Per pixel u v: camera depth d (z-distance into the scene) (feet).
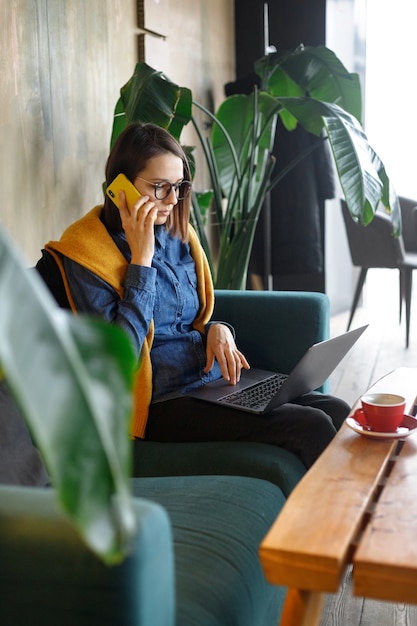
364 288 19.67
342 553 3.35
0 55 8.43
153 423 6.37
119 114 10.04
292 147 15.31
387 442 4.85
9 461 4.41
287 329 7.63
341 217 17.89
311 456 5.93
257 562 4.35
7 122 8.63
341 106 12.15
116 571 3.04
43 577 3.12
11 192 8.77
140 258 6.23
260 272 15.66
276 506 5.00
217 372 7.00
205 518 4.59
